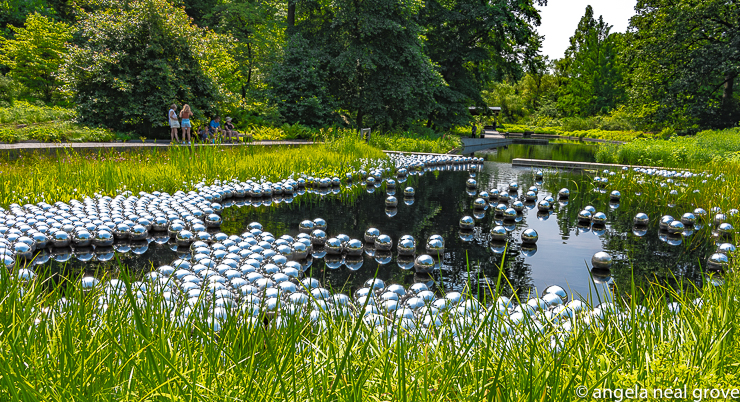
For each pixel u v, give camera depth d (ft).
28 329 6.35
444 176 38.52
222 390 4.95
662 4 97.96
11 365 4.97
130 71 55.42
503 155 66.90
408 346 6.47
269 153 38.42
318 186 30.30
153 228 17.87
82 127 50.14
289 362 5.74
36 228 15.94
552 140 131.44
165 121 56.29
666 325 7.20
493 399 5.07
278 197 26.78
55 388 4.73
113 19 55.77
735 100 96.99
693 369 5.10
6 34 93.45
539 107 254.27
